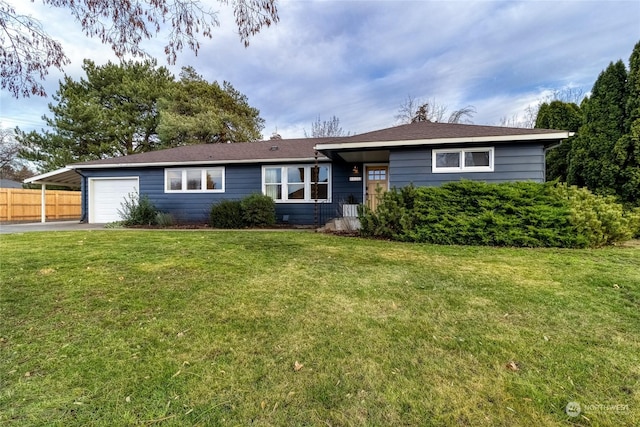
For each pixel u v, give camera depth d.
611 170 8.50
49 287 3.47
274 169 11.36
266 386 1.85
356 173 10.75
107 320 2.70
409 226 6.78
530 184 6.54
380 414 1.63
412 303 3.11
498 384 1.86
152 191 12.16
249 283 3.71
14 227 10.63
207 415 1.61
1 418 1.58
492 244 6.33
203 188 11.81
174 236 7.39
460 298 3.24
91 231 8.75
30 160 19.16
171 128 20.33
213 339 2.39
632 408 1.68
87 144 20.00
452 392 1.79
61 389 1.80
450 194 6.70
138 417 1.59
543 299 3.21
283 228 10.08
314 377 1.93
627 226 6.40
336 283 3.73
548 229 6.05
